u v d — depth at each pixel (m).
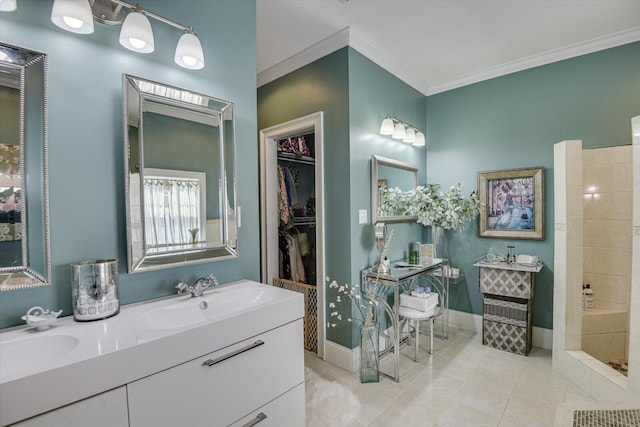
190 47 1.38
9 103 1.07
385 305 2.33
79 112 1.22
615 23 2.29
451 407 1.92
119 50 1.33
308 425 1.76
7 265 1.06
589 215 2.63
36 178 1.12
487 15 2.19
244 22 1.82
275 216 3.10
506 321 2.71
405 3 2.05
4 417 0.72
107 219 1.29
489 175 3.08
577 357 2.15
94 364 0.84
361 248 2.50
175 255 1.47
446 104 3.40
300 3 2.04
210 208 1.61
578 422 1.45
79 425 0.82
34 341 1.00
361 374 2.22
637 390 1.68
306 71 2.68
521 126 2.93
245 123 1.82
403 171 3.05
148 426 0.96
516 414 1.84
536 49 2.68
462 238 3.27
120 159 1.32
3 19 1.06
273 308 1.34
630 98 2.44
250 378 1.25
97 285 1.15
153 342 0.96
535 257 2.74
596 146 2.58
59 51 1.17
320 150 2.57
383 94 2.79
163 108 1.44
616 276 2.55
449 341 2.93
